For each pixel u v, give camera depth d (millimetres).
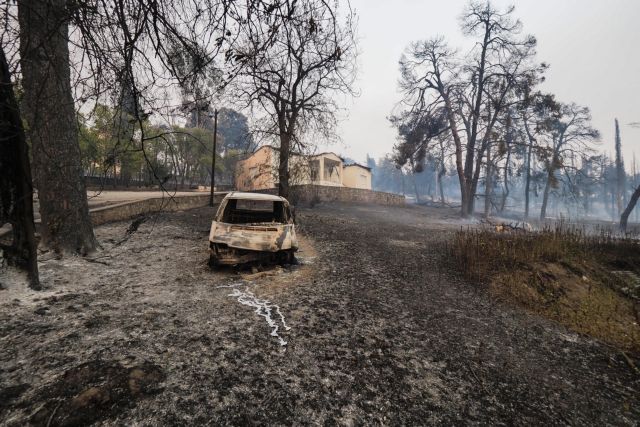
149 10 1970
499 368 3531
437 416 2631
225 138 34344
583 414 2855
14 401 2279
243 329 3873
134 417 2230
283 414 2459
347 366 3252
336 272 6844
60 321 3676
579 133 31594
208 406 2443
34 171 6027
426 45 26531
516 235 10391
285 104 13633
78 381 2551
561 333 4715
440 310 5180
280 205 7668
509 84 23500
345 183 34562
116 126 2414
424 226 16406
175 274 5895
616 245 10164
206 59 2154
